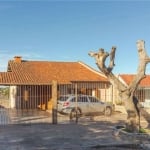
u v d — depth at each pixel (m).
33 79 35.97
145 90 30.25
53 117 22.83
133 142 15.88
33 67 40.28
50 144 15.34
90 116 28.80
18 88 37.50
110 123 23.41
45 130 19.64
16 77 36.12
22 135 17.75
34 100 35.97
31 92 35.88
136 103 18.61
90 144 15.31
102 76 38.94
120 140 16.42
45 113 31.77
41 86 35.88
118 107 32.66
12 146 14.83
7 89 51.34
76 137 17.20
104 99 36.62
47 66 40.97
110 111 30.14
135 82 18.27
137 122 18.22
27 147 14.63
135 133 17.47
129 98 18.39
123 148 15.03
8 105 44.16
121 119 26.31
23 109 35.75
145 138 16.83
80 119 26.19
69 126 21.58
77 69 41.06
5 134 18.06
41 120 25.33
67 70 40.50
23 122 23.80
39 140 16.33
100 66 18.78
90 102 29.22
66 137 17.19
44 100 35.97
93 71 40.62
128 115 18.34
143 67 18.11
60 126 21.53
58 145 15.09
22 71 38.41
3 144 15.28
